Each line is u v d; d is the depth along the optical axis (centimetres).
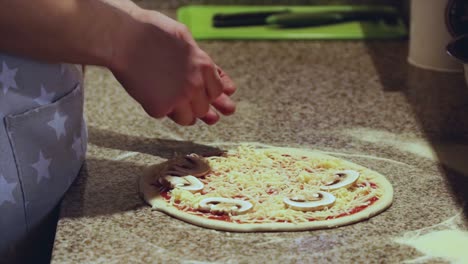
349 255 101
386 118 146
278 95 159
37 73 111
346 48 190
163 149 133
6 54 108
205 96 118
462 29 150
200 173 119
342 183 116
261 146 133
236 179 118
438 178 122
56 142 115
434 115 147
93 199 115
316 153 129
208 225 106
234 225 106
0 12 104
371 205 111
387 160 128
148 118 147
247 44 194
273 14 208
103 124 144
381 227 107
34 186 113
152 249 102
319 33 198
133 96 115
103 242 104
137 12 113
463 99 155
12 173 111
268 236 105
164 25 113
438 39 170
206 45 193
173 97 114
